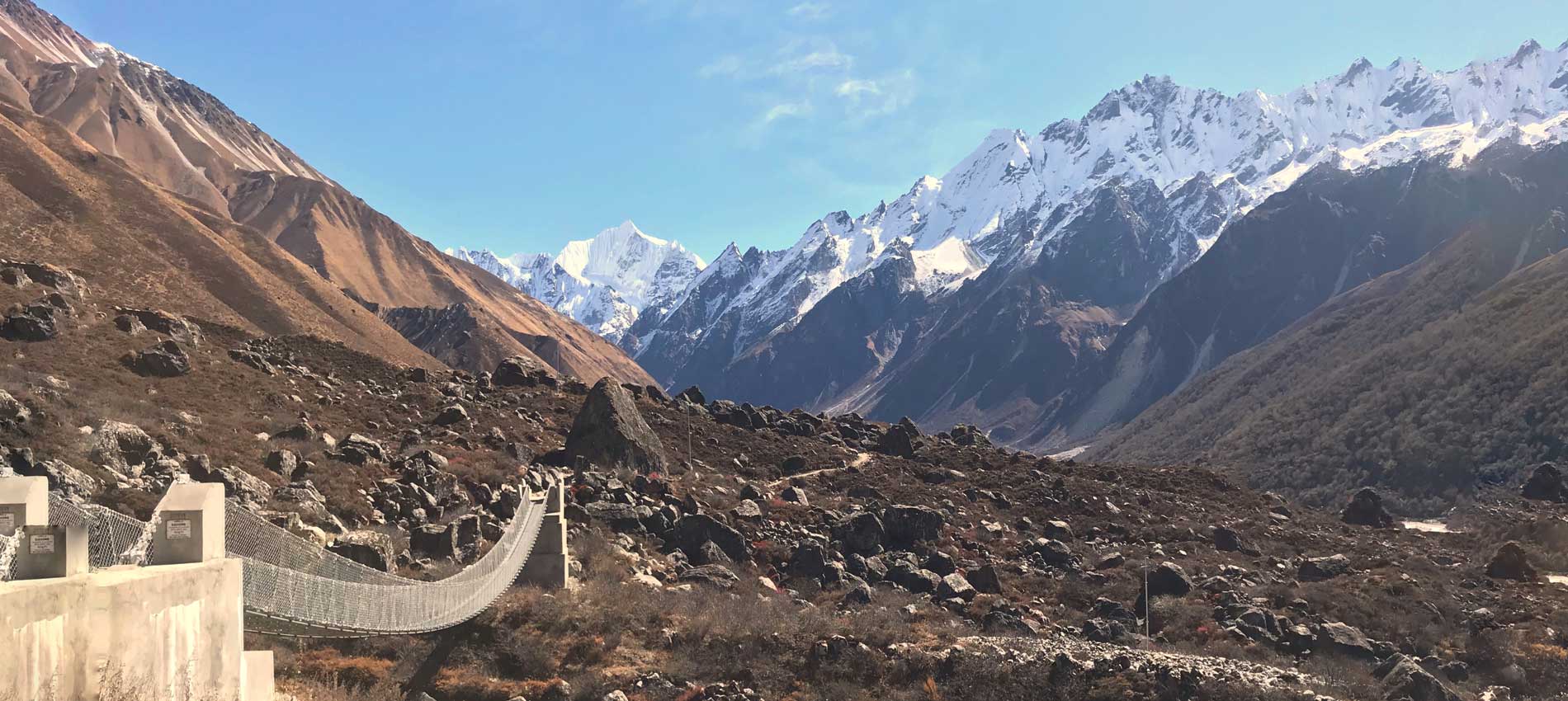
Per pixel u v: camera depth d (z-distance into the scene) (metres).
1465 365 172.12
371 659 29.75
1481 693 40.28
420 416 64.75
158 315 65.25
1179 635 44.41
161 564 14.51
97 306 66.75
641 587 38.75
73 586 11.58
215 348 67.56
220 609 14.73
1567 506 95.12
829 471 71.81
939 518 56.44
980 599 46.28
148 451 37.22
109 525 14.25
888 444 82.75
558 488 39.25
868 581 48.16
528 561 36.94
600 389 61.53
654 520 48.19
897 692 32.94
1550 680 42.12
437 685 29.28
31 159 149.38
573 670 31.38
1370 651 42.56
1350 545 67.50
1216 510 76.50
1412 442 155.88
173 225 153.38
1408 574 57.22
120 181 161.88
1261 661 40.75
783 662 33.91
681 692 31.19
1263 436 194.00
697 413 83.19
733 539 47.50
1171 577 50.34
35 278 65.19
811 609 39.69
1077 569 54.69
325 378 69.19
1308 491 160.50
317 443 48.31
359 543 32.72
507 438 64.06
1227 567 56.00
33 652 10.84
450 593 26.67
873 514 54.25
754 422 83.44
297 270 182.62
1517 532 74.19
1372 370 196.62
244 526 20.52
